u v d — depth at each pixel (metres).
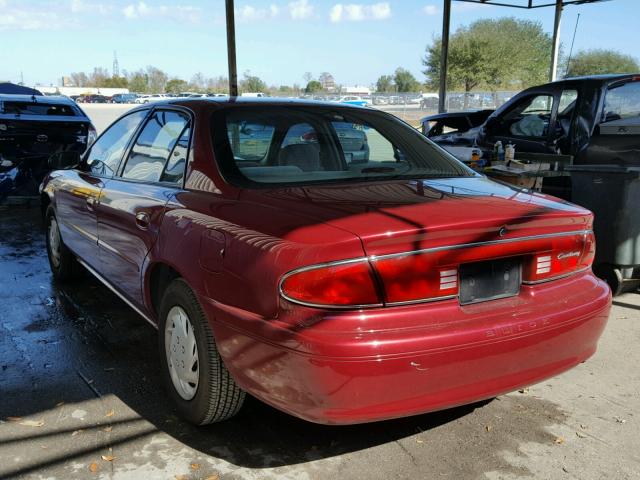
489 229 2.52
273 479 2.68
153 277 3.42
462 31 45.09
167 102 3.91
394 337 2.29
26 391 3.46
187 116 3.52
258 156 3.24
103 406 3.30
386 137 3.69
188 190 3.20
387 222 2.41
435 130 12.27
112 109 46.16
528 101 7.29
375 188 2.96
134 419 3.17
